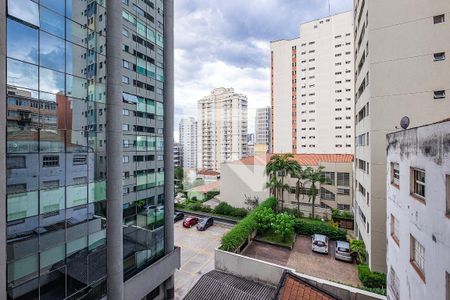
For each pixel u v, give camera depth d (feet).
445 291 19.15
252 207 114.73
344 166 105.91
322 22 184.96
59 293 35.37
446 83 47.65
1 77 28.40
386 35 53.11
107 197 43.45
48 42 34.19
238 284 51.57
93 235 40.78
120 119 45.06
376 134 53.83
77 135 38.42
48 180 34.14
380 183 53.47
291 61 199.11
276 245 79.51
